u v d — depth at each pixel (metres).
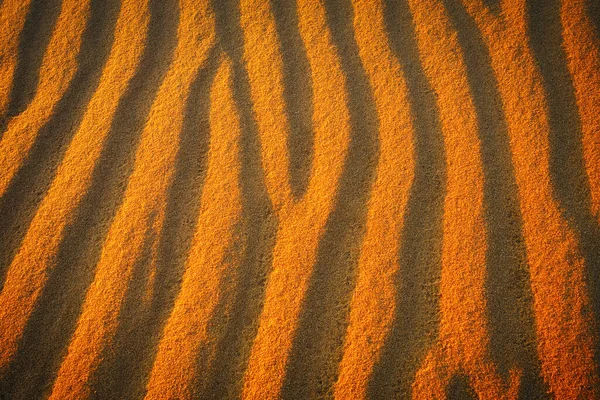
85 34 2.22
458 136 2.12
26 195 2.13
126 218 2.11
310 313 2.06
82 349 2.06
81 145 2.15
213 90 2.18
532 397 2.02
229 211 2.11
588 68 2.14
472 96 2.14
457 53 2.17
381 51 2.18
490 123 2.13
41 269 2.09
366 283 2.07
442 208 2.09
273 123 2.15
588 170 2.09
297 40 2.20
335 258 2.08
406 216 2.09
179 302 2.08
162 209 2.12
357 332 2.05
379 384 2.03
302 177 2.12
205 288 2.08
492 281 2.06
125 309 2.07
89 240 2.11
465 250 2.07
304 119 2.15
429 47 2.18
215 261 2.09
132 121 2.16
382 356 2.04
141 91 2.18
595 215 2.07
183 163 2.14
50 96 2.19
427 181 2.11
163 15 2.23
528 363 2.03
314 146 2.14
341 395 2.03
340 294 2.07
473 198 2.09
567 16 2.17
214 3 2.23
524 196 2.09
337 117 2.15
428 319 2.05
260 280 2.08
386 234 2.09
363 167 2.12
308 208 2.11
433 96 2.15
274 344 2.05
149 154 2.14
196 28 2.22
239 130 2.15
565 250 2.06
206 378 2.05
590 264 2.05
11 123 2.17
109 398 2.04
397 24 2.20
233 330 2.06
